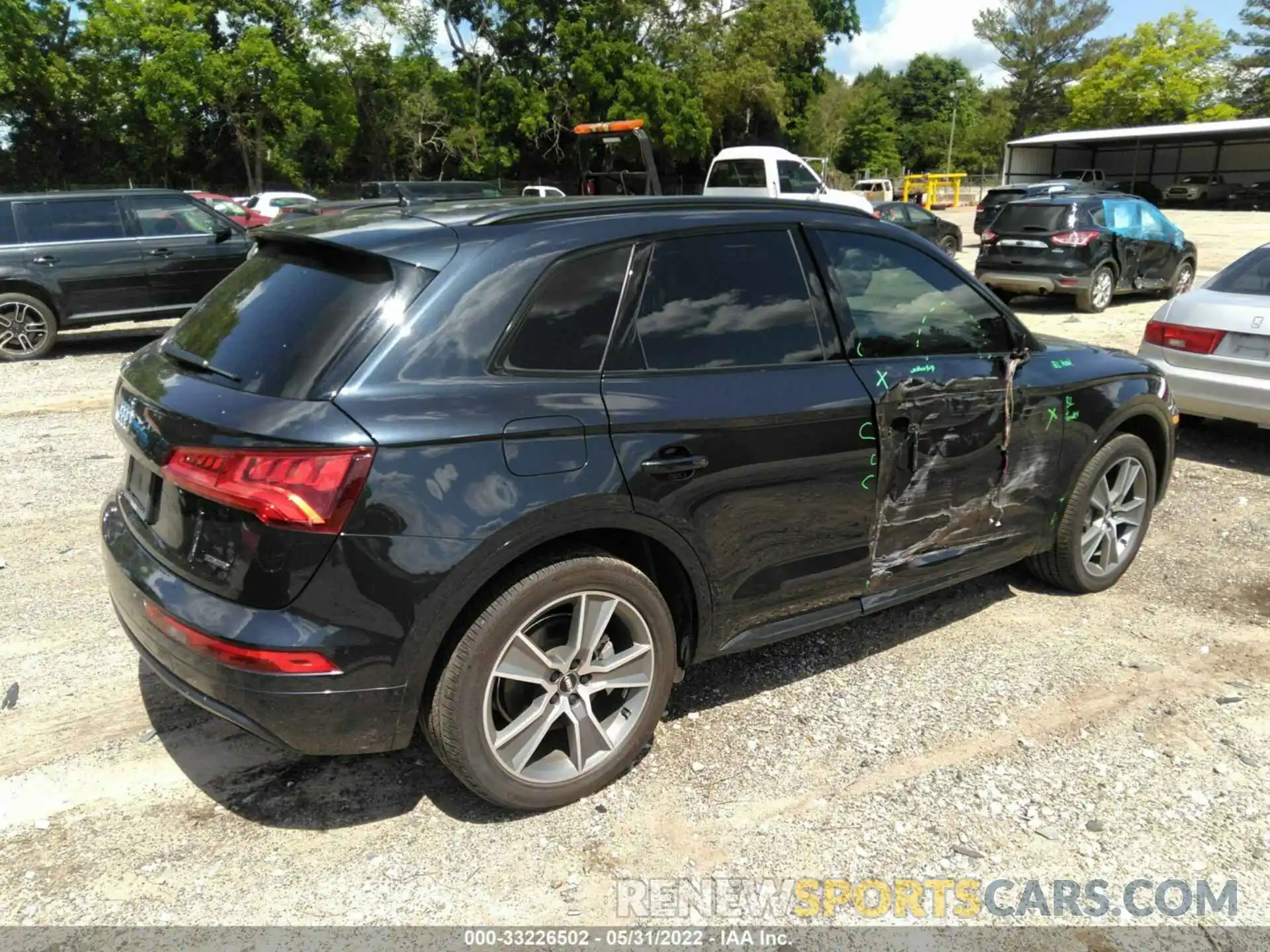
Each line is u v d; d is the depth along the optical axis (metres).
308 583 2.34
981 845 2.70
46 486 5.82
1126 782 2.98
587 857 2.64
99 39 36.03
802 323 3.18
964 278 3.69
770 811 2.84
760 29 42.25
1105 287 13.09
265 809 2.83
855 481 3.23
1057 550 4.19
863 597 3.46
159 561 2.63
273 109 34.56
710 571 2.96
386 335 2.47
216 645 2.38
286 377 2.45
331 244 2.69
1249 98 66.25
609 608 2.76
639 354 2.81
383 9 35.69
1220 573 4.60
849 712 3.38
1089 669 3.68
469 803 2.87
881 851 2.67
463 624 2.55
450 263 2.58
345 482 2.30
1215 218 33.00
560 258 2.72
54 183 39.66
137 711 3.35
